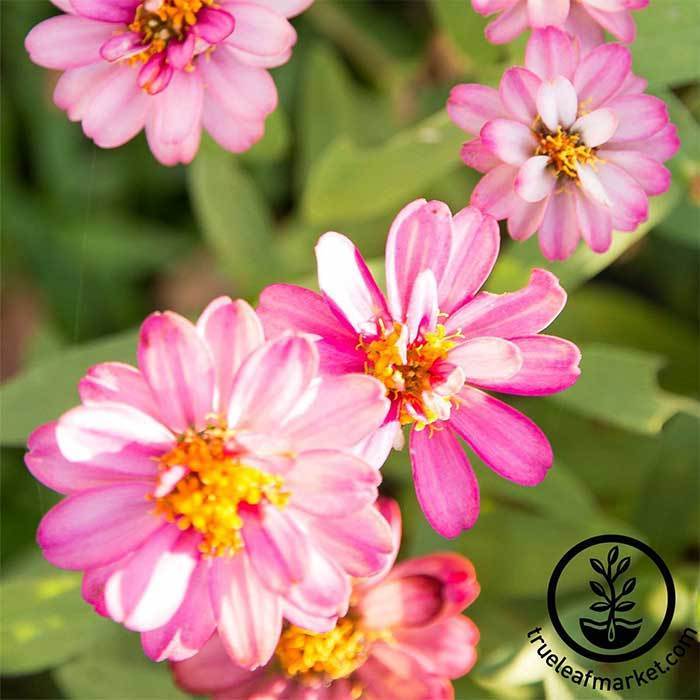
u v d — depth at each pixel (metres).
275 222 0.66
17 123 0.66
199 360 0.51
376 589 0.55
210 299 0.66
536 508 0.59
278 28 0.54
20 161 0.66
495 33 0.55
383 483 0.60
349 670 0.55
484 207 0.54
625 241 0.57
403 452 0.58
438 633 0.54
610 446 0.61
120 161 0.66
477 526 0.58
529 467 0.52
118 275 0.66
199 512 0.52
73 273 0.65
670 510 0.59
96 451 0.51
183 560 0.52
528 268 0.56
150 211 0.66
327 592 0.51
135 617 0.51
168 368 0.51
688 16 0.56
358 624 0.55
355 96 0.65
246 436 0.51
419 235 0.52
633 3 0.54
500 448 0.52
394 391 0.52
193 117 0.54
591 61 0.54
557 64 0.54
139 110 0.55
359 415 0.51
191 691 0.55
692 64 0.56
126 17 0.54
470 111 0.54
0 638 0.57
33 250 0.65
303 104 0.63
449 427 0.53
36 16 0.65
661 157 0.54
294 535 0.51
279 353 0.51
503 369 0.52
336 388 0.51
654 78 0.56
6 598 0.56
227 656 0.55
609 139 0.54
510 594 0.58
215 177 0.60
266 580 0.51
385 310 0.52
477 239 0.53
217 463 0.51
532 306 0.52
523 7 0.54
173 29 0.54
